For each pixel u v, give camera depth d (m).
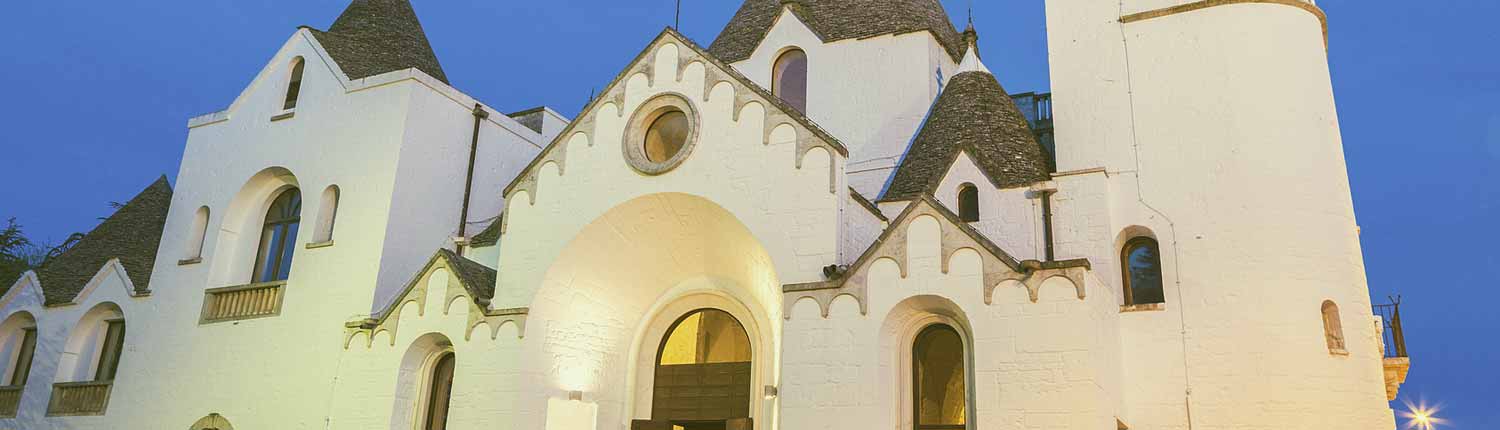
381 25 31.84
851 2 31.30
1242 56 22.22
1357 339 20.12
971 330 18.17
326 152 27.69
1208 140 21.67
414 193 26.56
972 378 18.62
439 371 23.33
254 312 26.80
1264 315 20.00
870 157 28.05
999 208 21.95
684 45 22.81
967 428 18.44
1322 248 20.61
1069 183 21.72
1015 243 21.48
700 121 21.95
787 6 30.88
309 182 27.62
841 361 18.78
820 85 29.66
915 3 30.95
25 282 30.83
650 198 21.86
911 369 19.58
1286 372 19.56
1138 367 20.25
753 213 20.72
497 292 22.56
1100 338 18.17
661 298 24.27
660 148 22.77
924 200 19.23
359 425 22.31
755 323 23.09
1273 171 21.09
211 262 28.14
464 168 28.28
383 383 22.44
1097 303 18.38
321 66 29.09
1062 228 21.39
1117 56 23.09
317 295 25.92
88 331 29.91
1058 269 17.92
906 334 19.66
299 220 28.33
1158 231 21.25
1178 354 20.14
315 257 26.45
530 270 22.39
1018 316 17.91
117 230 31.27
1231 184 21.14
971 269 18.47
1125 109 22.53
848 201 20.84
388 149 26.55
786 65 30.97
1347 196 21.62
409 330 22.62
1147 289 21.27
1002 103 24.47
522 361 21.42
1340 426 19.27
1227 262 20.56
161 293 28.56
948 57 30.62
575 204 22.61
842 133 28.73
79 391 28.53
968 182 22.52
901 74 28.81
